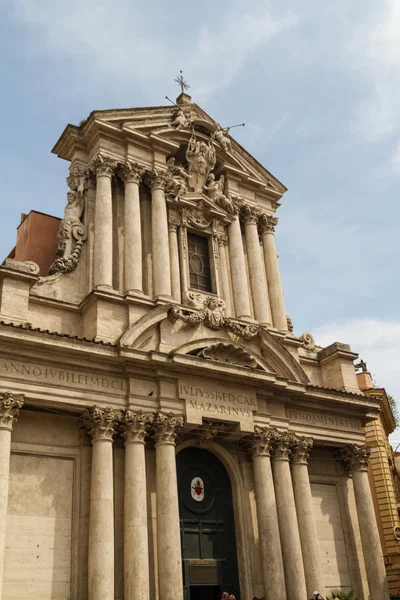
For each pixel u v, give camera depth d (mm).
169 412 23406
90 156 27844
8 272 22406
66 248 25719
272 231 31969
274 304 30266
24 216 31562
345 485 29781
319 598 22359
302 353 31031
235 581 24750
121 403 22797
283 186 33250
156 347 24391
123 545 21594
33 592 19953
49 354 21641
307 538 25719
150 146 28625
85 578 20609
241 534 25250
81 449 22438
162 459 22781
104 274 24797
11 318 22016
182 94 31562
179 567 21438
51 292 24547
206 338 25062
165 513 22000
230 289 29125
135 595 20312
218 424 25219
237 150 32094
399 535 38531
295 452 27250
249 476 26375
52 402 21344
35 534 20688
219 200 30000
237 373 25109
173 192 28406
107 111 27750
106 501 20984
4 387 20500
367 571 27422
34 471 21500
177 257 27719
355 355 31203
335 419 29359
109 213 26109
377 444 41281
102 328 23578
